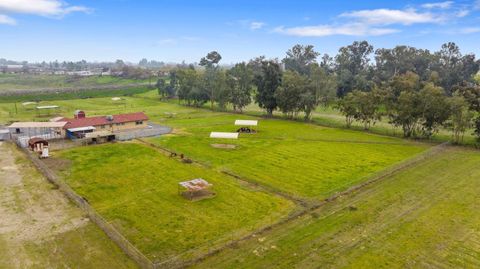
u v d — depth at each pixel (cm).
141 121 7612
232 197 3594
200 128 7706
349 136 6838
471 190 3750
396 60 13312
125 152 5453
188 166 4697
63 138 6488
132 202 3450
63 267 2336
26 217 3089
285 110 9156
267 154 5369
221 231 2845
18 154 5297
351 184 3912
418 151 5603
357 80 11606
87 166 4653
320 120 8906
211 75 11788
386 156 5266
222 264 2378
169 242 2667
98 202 3444
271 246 2611
